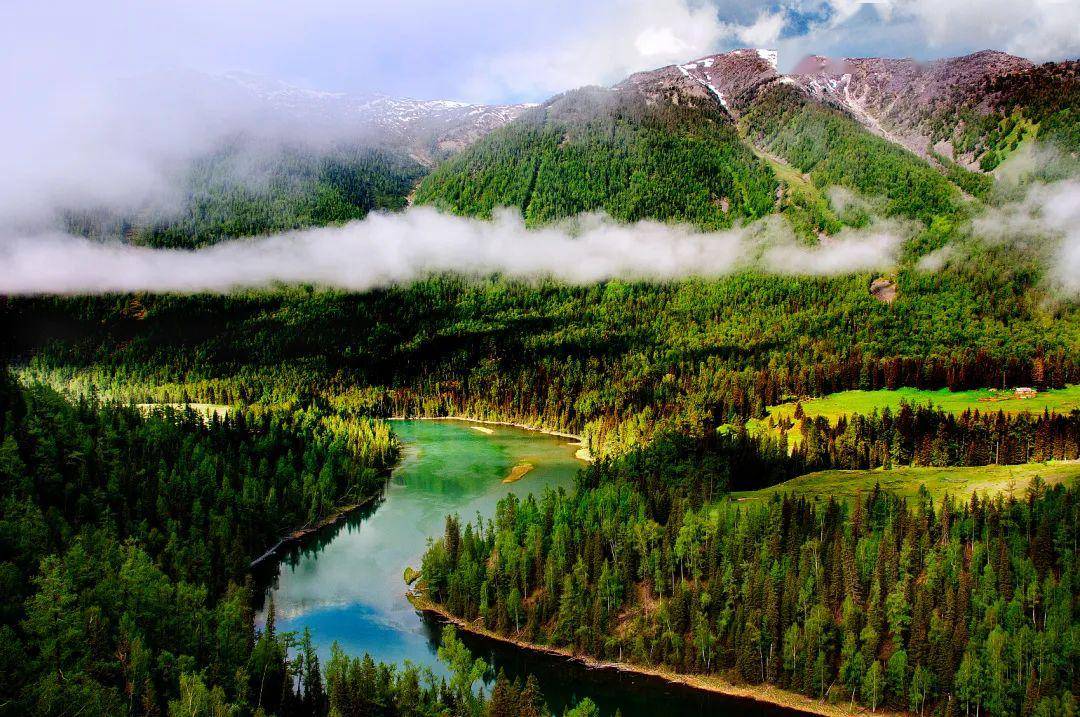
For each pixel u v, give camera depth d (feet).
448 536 437.58
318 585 449.48
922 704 330.13
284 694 306.55
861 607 367.86
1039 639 320.29
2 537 356.18
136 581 325.01
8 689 254.68
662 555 406.62
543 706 308.60
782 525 419.74
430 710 289.94
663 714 337.72
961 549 392.06
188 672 289.12
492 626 398.01
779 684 353.10
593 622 381.19
